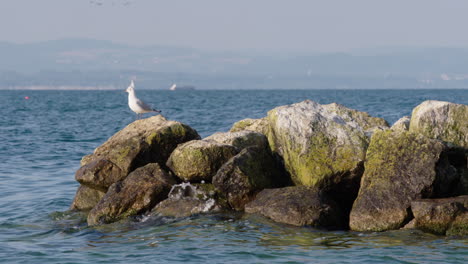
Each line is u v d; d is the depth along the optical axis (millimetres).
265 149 17703
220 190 16094
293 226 14430
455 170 14922
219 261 11891
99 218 15836
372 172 14688
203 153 16516
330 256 12062
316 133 16359
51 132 42562
